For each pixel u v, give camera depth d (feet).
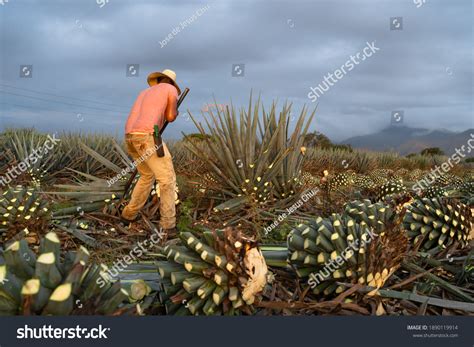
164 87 17.69
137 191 17.12
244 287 7.98
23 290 5.35
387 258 9.25
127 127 17.34
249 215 17.89
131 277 10.36
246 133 20.89
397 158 68.44
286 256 10.90
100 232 15.52
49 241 6.13
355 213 11.46
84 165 33.09
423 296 9.55
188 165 32.96
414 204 13.94
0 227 13.93
